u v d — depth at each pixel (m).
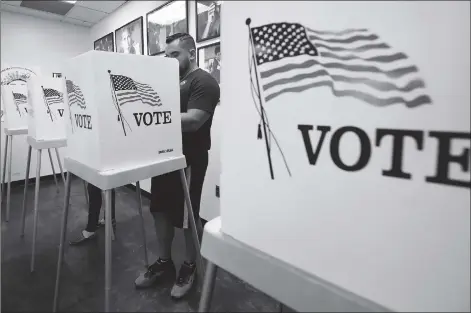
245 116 0.45
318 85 0.36
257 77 0.42
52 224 2.27
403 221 0.32
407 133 0.30
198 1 2.14
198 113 1.28
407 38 0.29
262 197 0.45
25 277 1.54
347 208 0.36
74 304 1.31
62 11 3.34
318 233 0.39
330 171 0.37
